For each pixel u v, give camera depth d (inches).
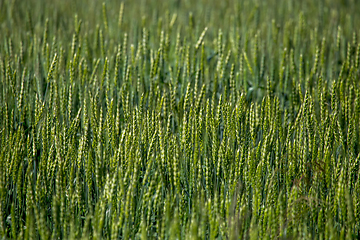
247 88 533.3
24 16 770.2
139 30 650.8
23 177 356.2
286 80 539.2
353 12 942.4
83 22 759.1
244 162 330.6
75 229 297.4
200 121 346.0
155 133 323.6
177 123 402.6
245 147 329.7
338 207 319.6
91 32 661.3
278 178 349.4
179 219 289.9
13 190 333.4
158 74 505.7
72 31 676.7
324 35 693.9
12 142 335.9
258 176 303.6
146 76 550.0
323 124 354.6
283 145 353.7
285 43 634.8
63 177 306.0
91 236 299.4
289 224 295.9
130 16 837.2
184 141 334.0
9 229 327.9
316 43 641.6
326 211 307.6
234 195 310.0
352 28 779.4
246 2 988.6
